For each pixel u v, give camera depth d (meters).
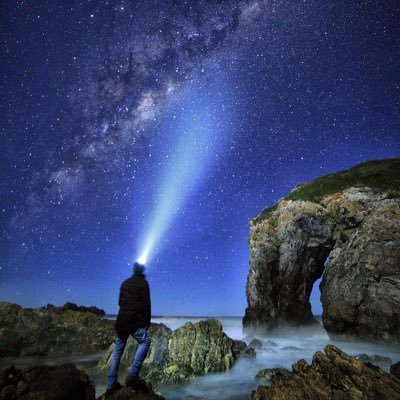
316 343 23.69
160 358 13.77
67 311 24.86
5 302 21.91
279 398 8.66
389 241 22.45
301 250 28.88
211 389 11.84
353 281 22.98
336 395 8.34
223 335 15.35
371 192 26.52
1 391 7.68
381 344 20.83
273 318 28.48
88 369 14.55
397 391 8.22
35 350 18.42
